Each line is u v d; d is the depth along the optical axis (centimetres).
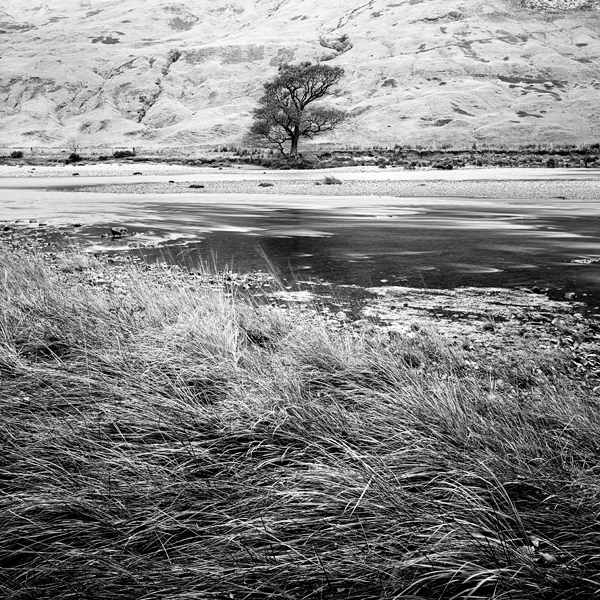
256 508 236
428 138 15562
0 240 1422
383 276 1019
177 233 1603
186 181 4472
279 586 195
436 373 421
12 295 615
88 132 19550
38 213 2177
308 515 231
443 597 192
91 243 1422
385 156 8250
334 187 3644
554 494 237
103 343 464
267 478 256
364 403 348
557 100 18488
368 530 217
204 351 429
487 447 282
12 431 305
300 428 300
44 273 742
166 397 360
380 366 415
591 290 903
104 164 7569
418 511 226
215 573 197
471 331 669
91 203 2631
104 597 191
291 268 1095
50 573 202
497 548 203
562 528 219
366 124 16912
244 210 2292
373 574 197
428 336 557
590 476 254
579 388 406
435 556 198
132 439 303
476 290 905
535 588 190
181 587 194
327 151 8638
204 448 293
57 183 4228
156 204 2578
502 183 3844
